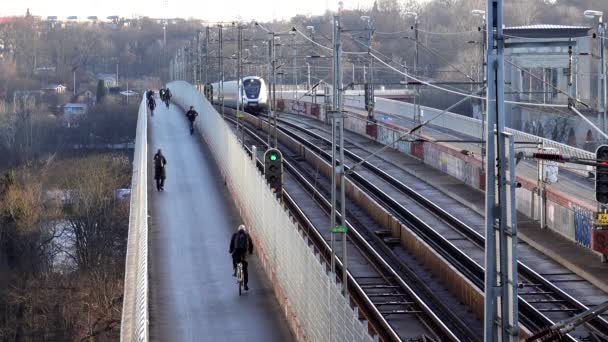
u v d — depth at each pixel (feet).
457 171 262.67
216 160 269.44
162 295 137.49
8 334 263.49
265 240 152.97
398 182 263.90
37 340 260.62
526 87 329.11
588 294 152.97
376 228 209.26
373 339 76.95
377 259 175.83
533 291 155.43
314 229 205.77
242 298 136.05
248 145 354.54
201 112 341.41
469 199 232.12
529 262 175.52
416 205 235.61
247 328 122.01
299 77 602.85
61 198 406.82
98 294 268.21
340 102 148.87
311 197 254.47
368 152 329.31
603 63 229.04
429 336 133.18
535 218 205.05
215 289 140.67
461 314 143.23
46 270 301.43
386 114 408.67
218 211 201.36
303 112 467.93
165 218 194.08
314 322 106.32
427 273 168.14
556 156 90.02
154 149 300.61
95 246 319.06
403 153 320.09
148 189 229.25
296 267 119.14
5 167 466.70
